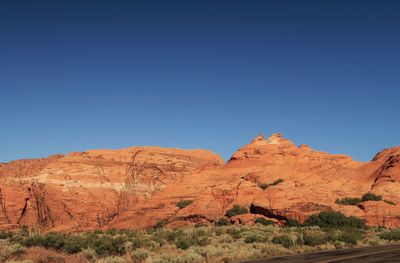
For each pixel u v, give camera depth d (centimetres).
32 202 8938
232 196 7844
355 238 4053
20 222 8531
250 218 6781
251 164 9388
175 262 2644
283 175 8506
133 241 3747
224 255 2947
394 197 7325
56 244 3503
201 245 3809
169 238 4575
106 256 3042
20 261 2656
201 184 8644
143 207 8094
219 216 7331
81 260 2845
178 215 7281
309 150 9988
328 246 3622
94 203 9906
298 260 2612
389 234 4684
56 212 9250
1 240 4325
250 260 2719
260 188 7944
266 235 4516
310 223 6331
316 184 7888
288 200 6875
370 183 8619
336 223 6206
